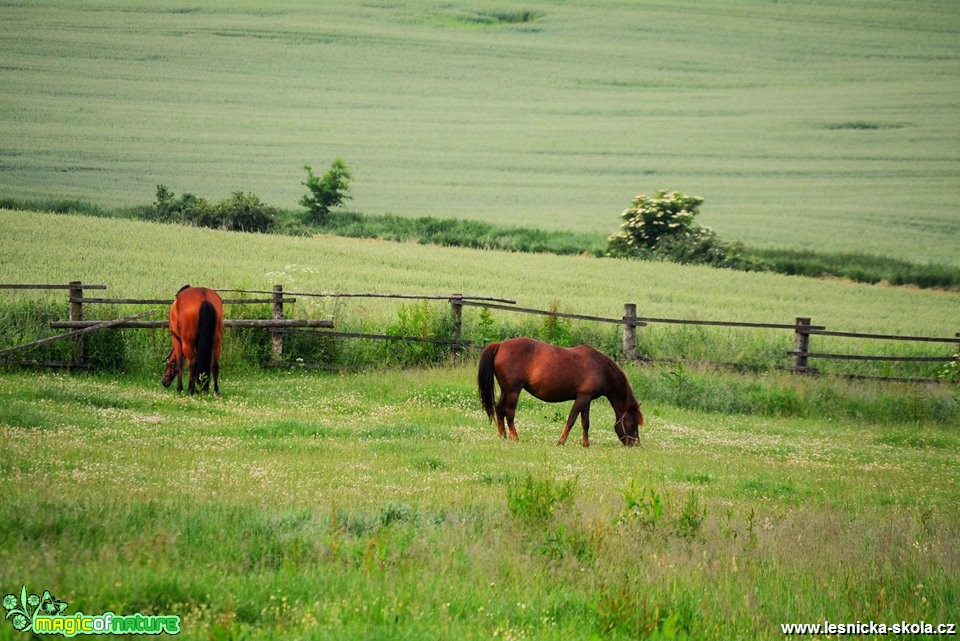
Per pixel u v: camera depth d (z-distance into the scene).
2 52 108.44
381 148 87.25
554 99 108.81
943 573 8.94
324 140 88.56
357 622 6.55
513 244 54.16
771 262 51.75
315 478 11.39
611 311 32.72
